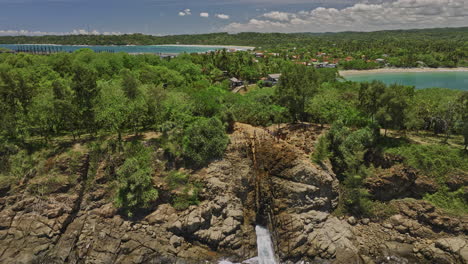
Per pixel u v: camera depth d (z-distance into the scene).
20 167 41.09
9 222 37.94
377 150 45.22
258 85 110.75
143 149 44.19
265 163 44.94
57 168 41.31
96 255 36.31
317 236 38.56
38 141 45.41
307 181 41.50
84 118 44.97
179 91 67.25
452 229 37.47
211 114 55.53
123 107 44.62
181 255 36.66
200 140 44.56
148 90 50.00
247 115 56.00
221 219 40.00
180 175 42.22
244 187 43.25
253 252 38.78
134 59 100.75
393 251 36.91
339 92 71.44
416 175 41.34
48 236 37.00
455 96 62.03
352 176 42.75
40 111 44.34
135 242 37.16
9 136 44.62
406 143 45.91
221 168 43.81
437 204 39.19
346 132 46.53
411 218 39.56
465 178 39.44
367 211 41.19
